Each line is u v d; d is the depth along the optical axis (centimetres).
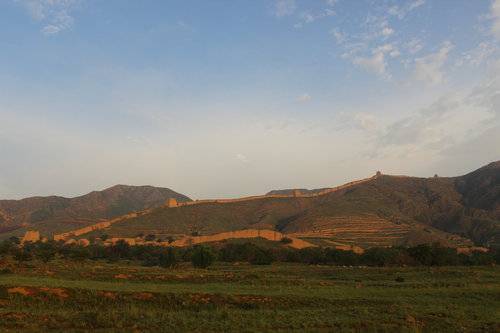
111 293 3044
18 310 2542
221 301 2998
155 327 2244
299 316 2539
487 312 2884
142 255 11538
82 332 2122
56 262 8150
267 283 4525
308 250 11569
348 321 2412
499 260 10288
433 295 3634
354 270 7344
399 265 9362
